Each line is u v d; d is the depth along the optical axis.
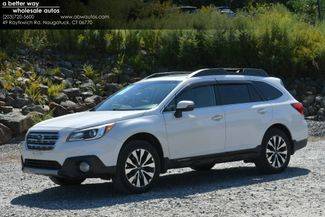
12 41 22.80
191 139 10.30
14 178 11.70
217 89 10.97
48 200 9.41
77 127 9.33
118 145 9.41
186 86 10.59
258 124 11.30
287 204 8.62
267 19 25.67
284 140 11.76
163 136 9.95
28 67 21.19
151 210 8.35
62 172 9.21
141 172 9.68
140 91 10.84
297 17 28.83
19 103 18.45
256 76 11.82
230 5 48.75
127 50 24.39
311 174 11.44
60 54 23.14
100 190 10.27
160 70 23.70
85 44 23.86
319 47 24.59
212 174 11.98
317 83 24.20
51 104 18.69
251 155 11.20
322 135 19.22
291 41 24.70
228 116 10.84
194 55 24.27
